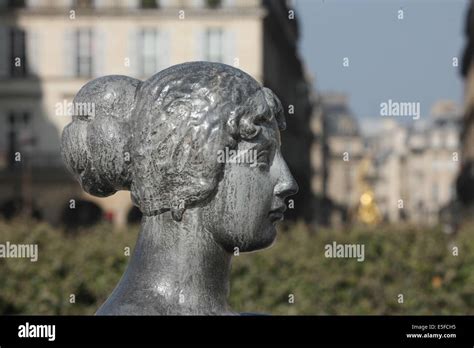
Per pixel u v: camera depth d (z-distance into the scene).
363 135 179.62
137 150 5.73
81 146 5.87
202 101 5.67
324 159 152.75
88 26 70.25
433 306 18.94
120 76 5.95
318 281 20.03
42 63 70.38
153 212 5.75
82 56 70.31
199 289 5.72
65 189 66.50
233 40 69.75
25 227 27.94
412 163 168.38
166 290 5.70
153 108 5.70
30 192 67.19
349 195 171.25
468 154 104.75
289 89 91.12
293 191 5.87
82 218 65.69
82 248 24.02
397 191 168.12
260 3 69.62
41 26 70.31
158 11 69.81
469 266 22.09
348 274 21.19
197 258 5.73
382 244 26.11
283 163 5.88
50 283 19.70
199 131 5.64
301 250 24.97
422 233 28.86
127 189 5.93
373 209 55.66
